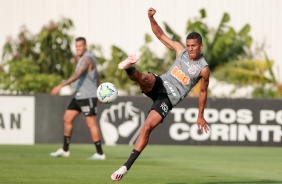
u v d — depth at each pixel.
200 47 26.20
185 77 26.45
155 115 26.08
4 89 68.38
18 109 53.66
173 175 30.98
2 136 53.53
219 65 76.81
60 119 54.06
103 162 37.69
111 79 75.38
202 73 26.38
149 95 26.69
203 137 54.84
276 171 34.16
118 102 54.28
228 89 79.00
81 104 39.94
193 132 54.78
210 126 54.78
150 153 46.59
